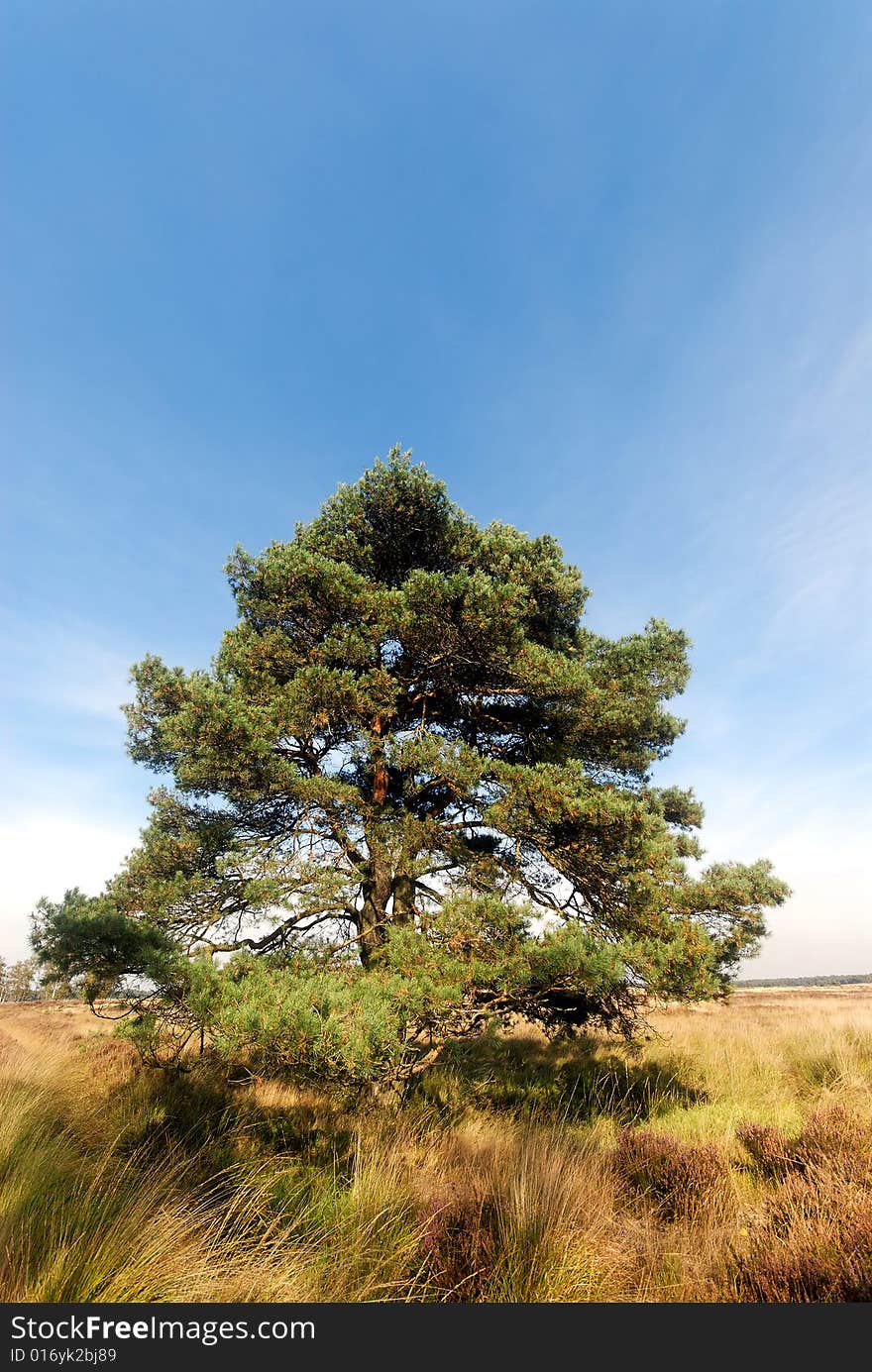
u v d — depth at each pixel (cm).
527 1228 400
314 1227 429
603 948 586
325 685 759
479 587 742
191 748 754
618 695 832
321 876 737
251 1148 600
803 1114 673
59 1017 2250
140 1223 375
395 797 949
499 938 635
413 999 562
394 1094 686
